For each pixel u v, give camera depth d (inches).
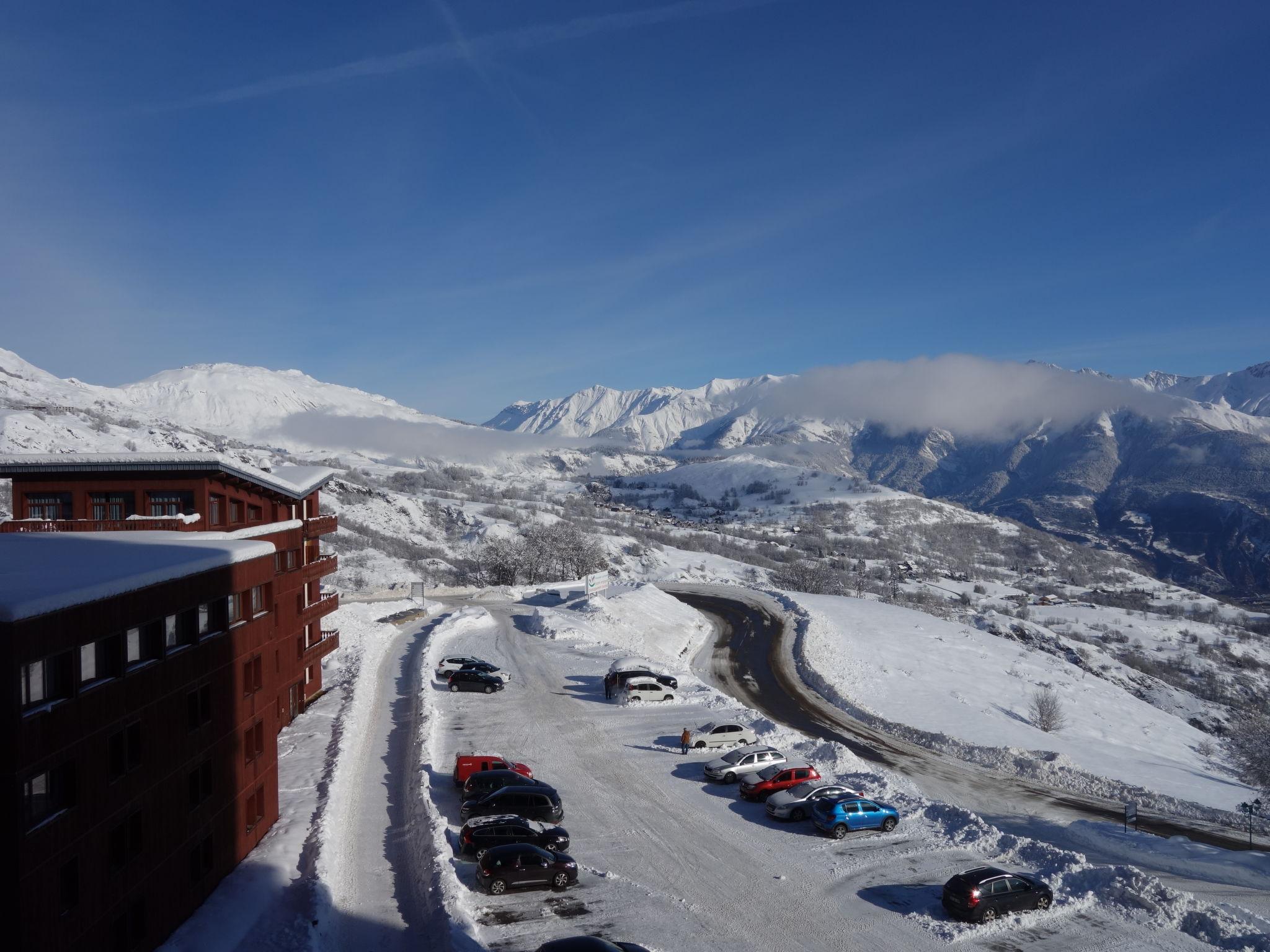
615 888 1119.6
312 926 972.6
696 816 1391.5
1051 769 2057.1
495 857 1095.6
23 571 855.7
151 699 911.7
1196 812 1876.2
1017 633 5659.5
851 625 4005.9
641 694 2106.3
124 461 1499.8
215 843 1069.8
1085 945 995.3
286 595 1768.0
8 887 681.6
